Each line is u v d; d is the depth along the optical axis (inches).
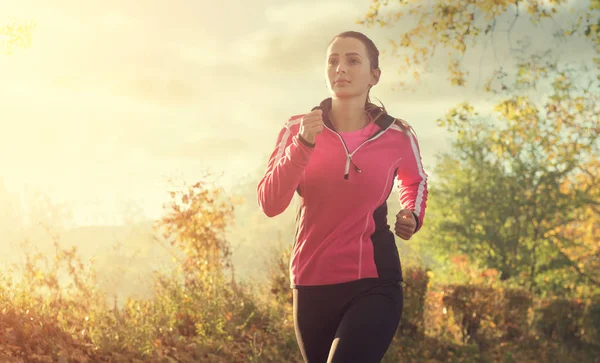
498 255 1472.7
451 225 1542.8
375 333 95.9
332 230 102.5
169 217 377.7
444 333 498.0
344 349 94.3
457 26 551.8
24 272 282.7
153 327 293.1
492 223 1492.4
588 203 1250.0
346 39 106.1
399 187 114.7
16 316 239.9
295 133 107.3
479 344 506.0
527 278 1312.7
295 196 109.5
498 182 1475.1
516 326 548.4
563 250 1365.7
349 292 101.3
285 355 315.0
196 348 288.2
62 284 296.4
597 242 1283.2
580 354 586.6
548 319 621.3
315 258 103.0
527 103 568.1
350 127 106.7
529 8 540.4
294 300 106.7
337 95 105.6
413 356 404.8
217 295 351.6
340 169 102.2
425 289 451.8
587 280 1182.3
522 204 1406.3
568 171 1317.7
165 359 265.3
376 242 103.3
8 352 213.2
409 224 106.0
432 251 1599.4
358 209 102.5
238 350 299.4
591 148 749.9
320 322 103.5
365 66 105.7
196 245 375.6
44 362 220.5
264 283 400.2
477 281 682.2
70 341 246.1
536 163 1386.6
